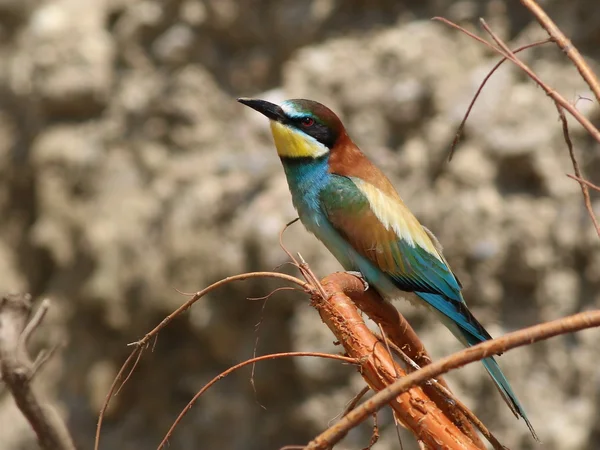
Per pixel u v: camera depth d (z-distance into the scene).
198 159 13.42
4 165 15.00
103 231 13.48
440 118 11.85
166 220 13.16
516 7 12.32
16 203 15.12
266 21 13.77
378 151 12.16
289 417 12.38
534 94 11.46
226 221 12.73
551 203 11.18
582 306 11.09
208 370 13.16
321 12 13.38
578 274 11.16
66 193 14.01
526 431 11.02
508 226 11.21
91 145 13.98
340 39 13.06
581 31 11.73
